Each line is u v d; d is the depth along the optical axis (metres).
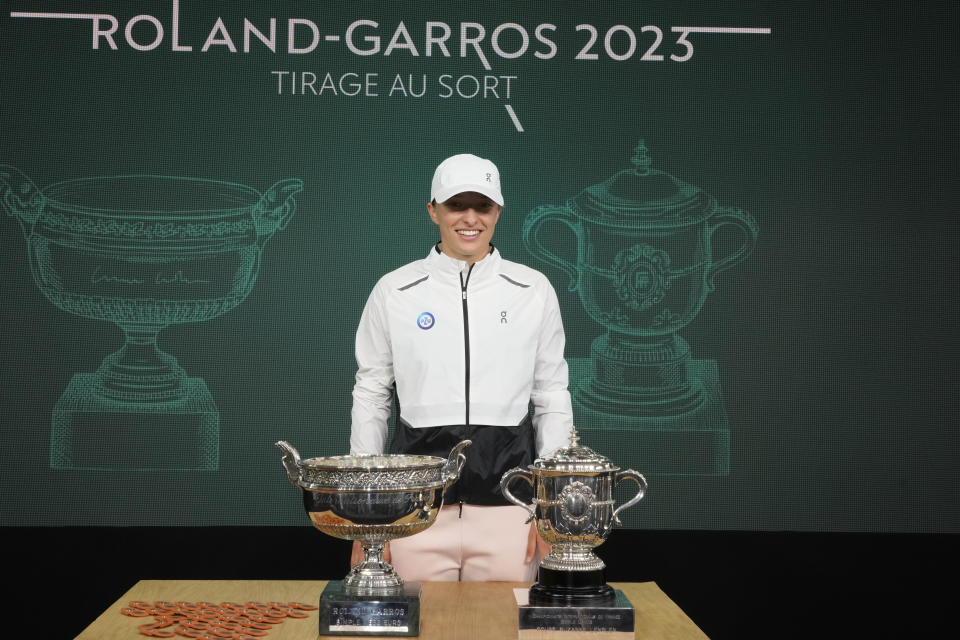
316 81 4.32
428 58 4.34
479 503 2.17
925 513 4.34
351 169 4.33
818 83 4.34
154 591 1.85
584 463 1.70
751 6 4.34
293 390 4.32
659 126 4.36
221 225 4.29
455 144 4.34
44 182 4.24
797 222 4.36
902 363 4.34
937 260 4.34
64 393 4.25
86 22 4.25
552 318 2.29
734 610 3.34
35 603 3.31
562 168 4.34
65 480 4.25
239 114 4.30
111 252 4.26
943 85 4.33
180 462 4.29
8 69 4.22
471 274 2.23
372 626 1.59
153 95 4.27
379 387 2.28
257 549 4.02
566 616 1.59
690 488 4.34
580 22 4.35
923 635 3.11
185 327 4.29
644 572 3.78
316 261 4.33
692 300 4.36
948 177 4.34
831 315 4.35
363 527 1.63
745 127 4.35
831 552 4.05
